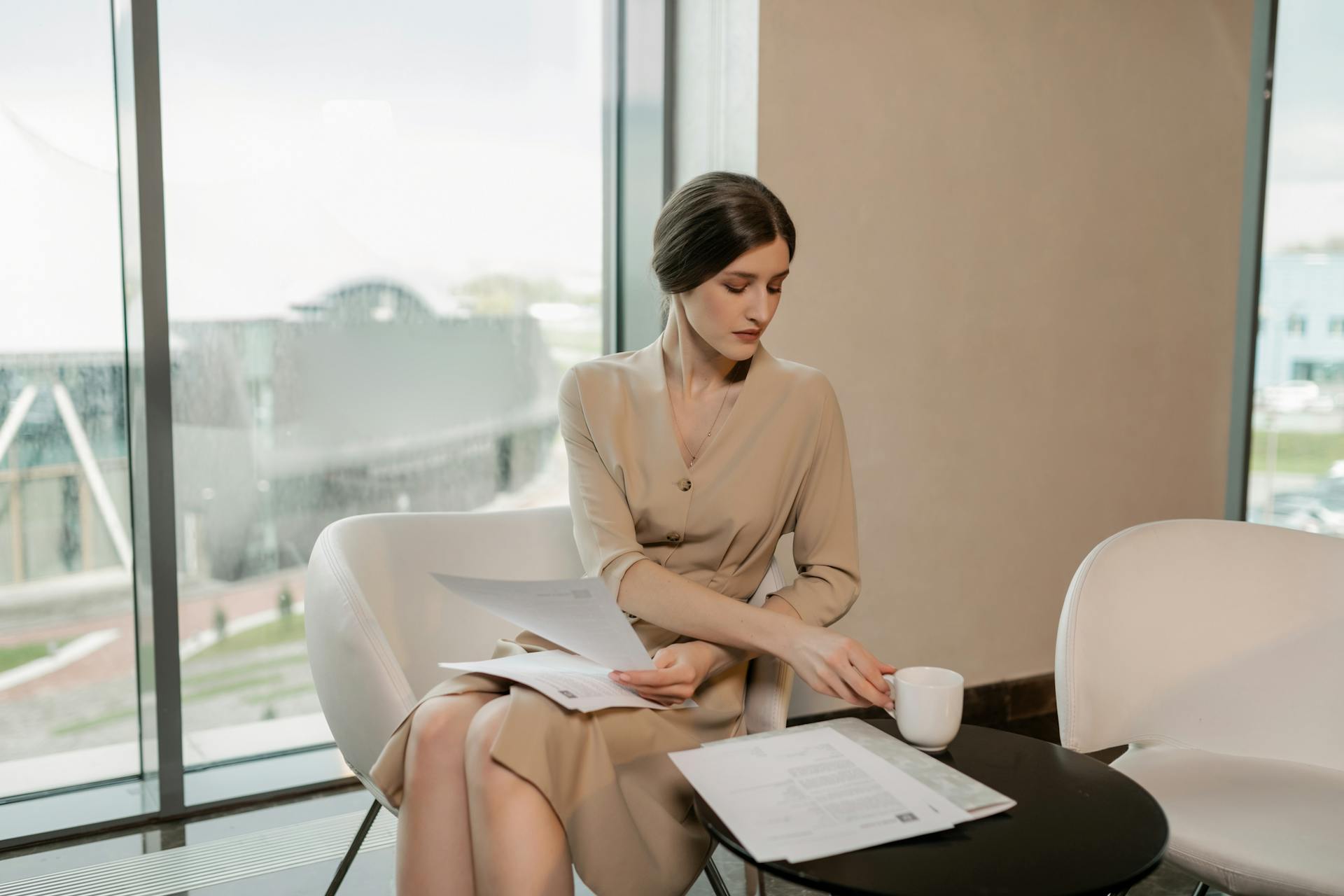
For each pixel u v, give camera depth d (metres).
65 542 2.20
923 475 2.69
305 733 2.45
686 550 1.50
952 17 2.58
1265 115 3.03
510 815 1.13
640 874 1.21
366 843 2.10
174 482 2.19
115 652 2.27
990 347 2.74
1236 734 1.49
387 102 2.38
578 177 2.60
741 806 0.97
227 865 2.00
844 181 2.48
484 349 2.54
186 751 2.33
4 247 2.10
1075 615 1.52
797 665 1.28
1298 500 3.08
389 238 2.41
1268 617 1.52
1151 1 2.86
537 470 2.63
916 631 2.73
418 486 2.51
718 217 1.35
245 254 2.28
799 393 1.50
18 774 2.19
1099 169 2.84
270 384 2.33
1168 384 3.04
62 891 1.89
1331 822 1.25
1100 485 2.96
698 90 2.50
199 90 2.20
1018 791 1.04
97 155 2.15
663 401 1.50
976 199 2.67
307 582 1.58
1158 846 0.92
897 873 0.87
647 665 1.24
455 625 1.69
